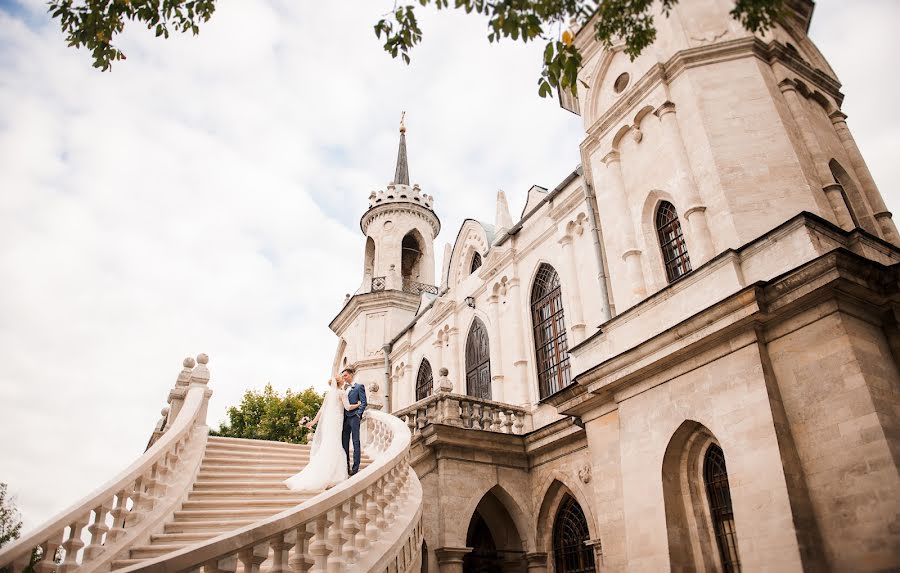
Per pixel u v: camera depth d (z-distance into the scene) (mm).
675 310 13859
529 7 8656
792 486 10609
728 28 16312
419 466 19188
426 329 32281
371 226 46375
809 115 15844
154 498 10750
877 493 9750
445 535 17391
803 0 18203
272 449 15227
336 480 11805
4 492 37594
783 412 11375
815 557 10164
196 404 13977
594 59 19688
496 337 25094
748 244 12703
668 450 13289
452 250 30953
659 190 16078
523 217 24922
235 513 10922
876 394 10383
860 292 11156
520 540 19125
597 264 18359
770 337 11938
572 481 18172
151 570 5809
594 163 18562
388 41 9125
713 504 12977
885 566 9383
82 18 9672
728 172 14328
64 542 8641
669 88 16391
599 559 16641
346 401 13016
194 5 9617
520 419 21109
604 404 15734
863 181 15930
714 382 12453
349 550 8469
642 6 9359
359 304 39312
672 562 12508
